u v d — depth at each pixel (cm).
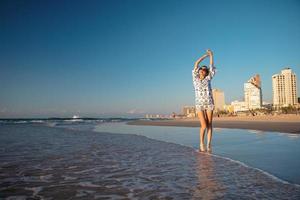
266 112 8625
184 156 708
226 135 1341
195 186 409
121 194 376
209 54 848
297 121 2745
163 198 354
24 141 1148
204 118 825
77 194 379
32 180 461
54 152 802
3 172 526
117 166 580
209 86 834
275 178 445
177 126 2650
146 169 546
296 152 728
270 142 980
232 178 453
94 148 896
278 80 11044
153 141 1136
